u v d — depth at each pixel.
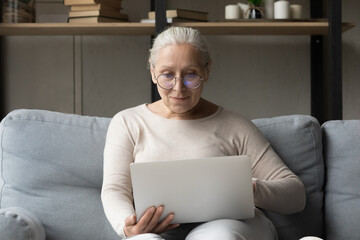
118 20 2.82
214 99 3.26
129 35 3.21
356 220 1.68
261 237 1.42
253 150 1.66
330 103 2.66
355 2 3.23
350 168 1.72
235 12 2.81
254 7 2.78
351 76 3.25
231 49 3.24
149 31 2.94
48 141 1.71
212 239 1.28
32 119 1.74
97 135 1.75
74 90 3.22
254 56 3.25
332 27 2.66
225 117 1.69
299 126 1.78
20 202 1.67
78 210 1.66
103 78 3.23
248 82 3.26
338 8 2.65
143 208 1.38
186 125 1.65
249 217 1.42
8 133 1.73
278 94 3.26
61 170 1.69
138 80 3.24
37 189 1.68
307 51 3.24
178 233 1.53
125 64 3.23
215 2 3.22
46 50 3.20
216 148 1.62
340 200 1.71
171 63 1.58
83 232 1.64
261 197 1.51
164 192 1.37
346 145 1.75
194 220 1.41
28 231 1.46
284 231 1.70
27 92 3.20
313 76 3.15
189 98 1.61
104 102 3.24
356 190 1.70
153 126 1.66
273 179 1.62
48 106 3.21
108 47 3.22
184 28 1.63
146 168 1.36
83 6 2.76
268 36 3.24
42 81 3.21
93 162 1.70
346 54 3.24
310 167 1.75
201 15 2.77
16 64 3.19
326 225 1.73
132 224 1.38
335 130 1.78
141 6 3.21
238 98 3.26
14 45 3.19
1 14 2.84
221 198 1.39
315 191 1.75
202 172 1.37
